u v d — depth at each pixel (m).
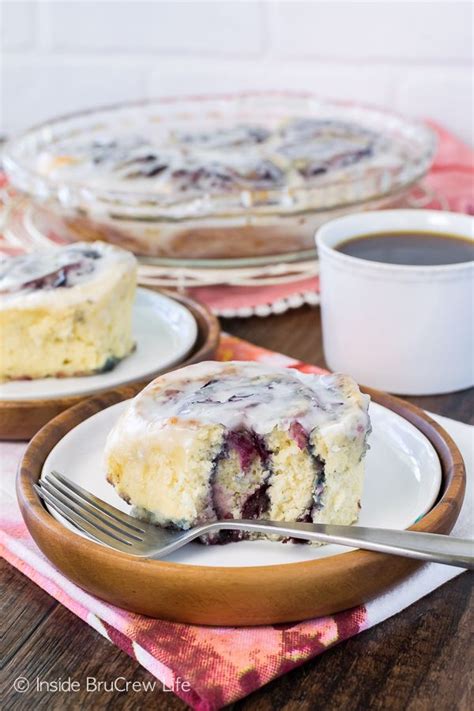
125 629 0.53
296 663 0.52
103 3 1.23
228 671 0.51
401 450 0.61
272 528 0.55
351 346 0.71
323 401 0.58
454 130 1.11
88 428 0.62
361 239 0.74
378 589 0.54
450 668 0.52
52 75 1.30
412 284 0.68
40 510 0.56
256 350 0.75
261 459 0.57
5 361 0.69
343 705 0.51
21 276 0.71
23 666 0.53
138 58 1.25
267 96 1.13
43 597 0.56
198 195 0.83
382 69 1.12
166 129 1.07
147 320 0.76
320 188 0.82
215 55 1.21
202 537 0.56
